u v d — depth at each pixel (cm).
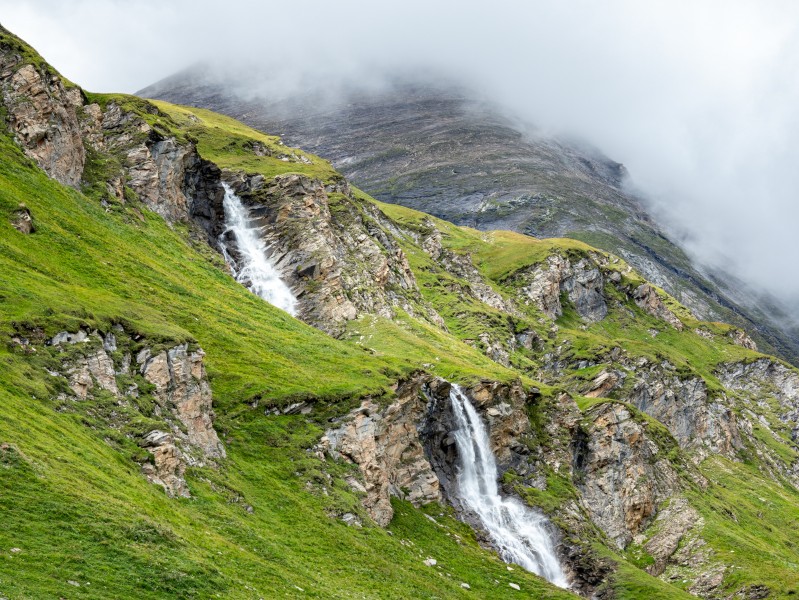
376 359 13512
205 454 8525
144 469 7038
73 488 5700
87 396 7388
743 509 19850
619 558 13288
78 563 5038
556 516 13900
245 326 12719
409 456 12412
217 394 10369
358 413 11069
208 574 5731
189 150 17212
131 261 12331
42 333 7575
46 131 13225
